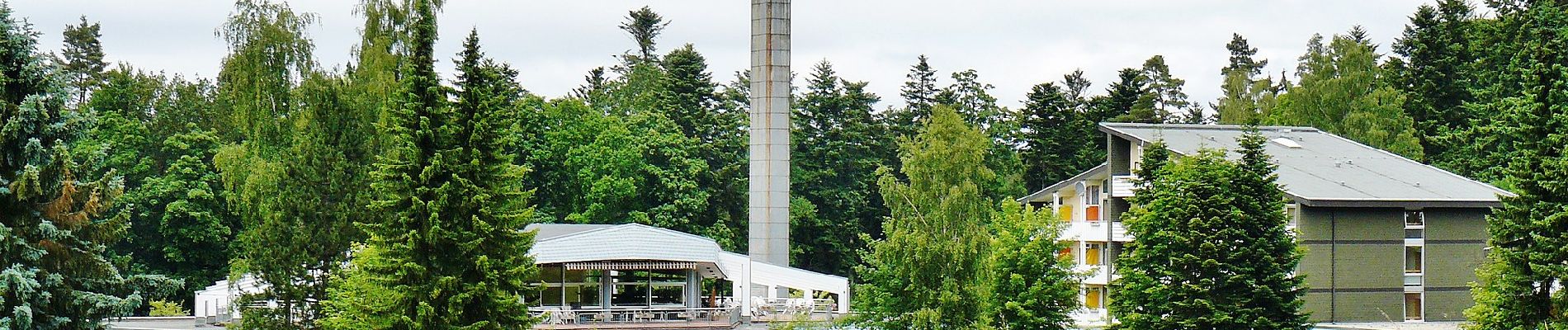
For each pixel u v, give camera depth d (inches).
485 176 1566.2
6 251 1418.6
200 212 3272.6
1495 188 2524.6
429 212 1528.1
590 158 3892.7
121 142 3444.9
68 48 4709.6
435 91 1556.3
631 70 5177.2
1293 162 2618.1
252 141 2025.1
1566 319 1611.7
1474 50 3614.7
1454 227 2447.1
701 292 2893.7
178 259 3292.3
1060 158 4365.2
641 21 5565.9
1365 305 2380.7
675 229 3895.2
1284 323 1806.1
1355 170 2593.5
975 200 1624.0
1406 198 2381.9
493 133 1573.6
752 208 3142.2
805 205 4210.1
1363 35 4311.0
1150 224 1844.2
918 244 1600.6
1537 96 1706.4
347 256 1892.2
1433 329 2329.0
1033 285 1889.8
